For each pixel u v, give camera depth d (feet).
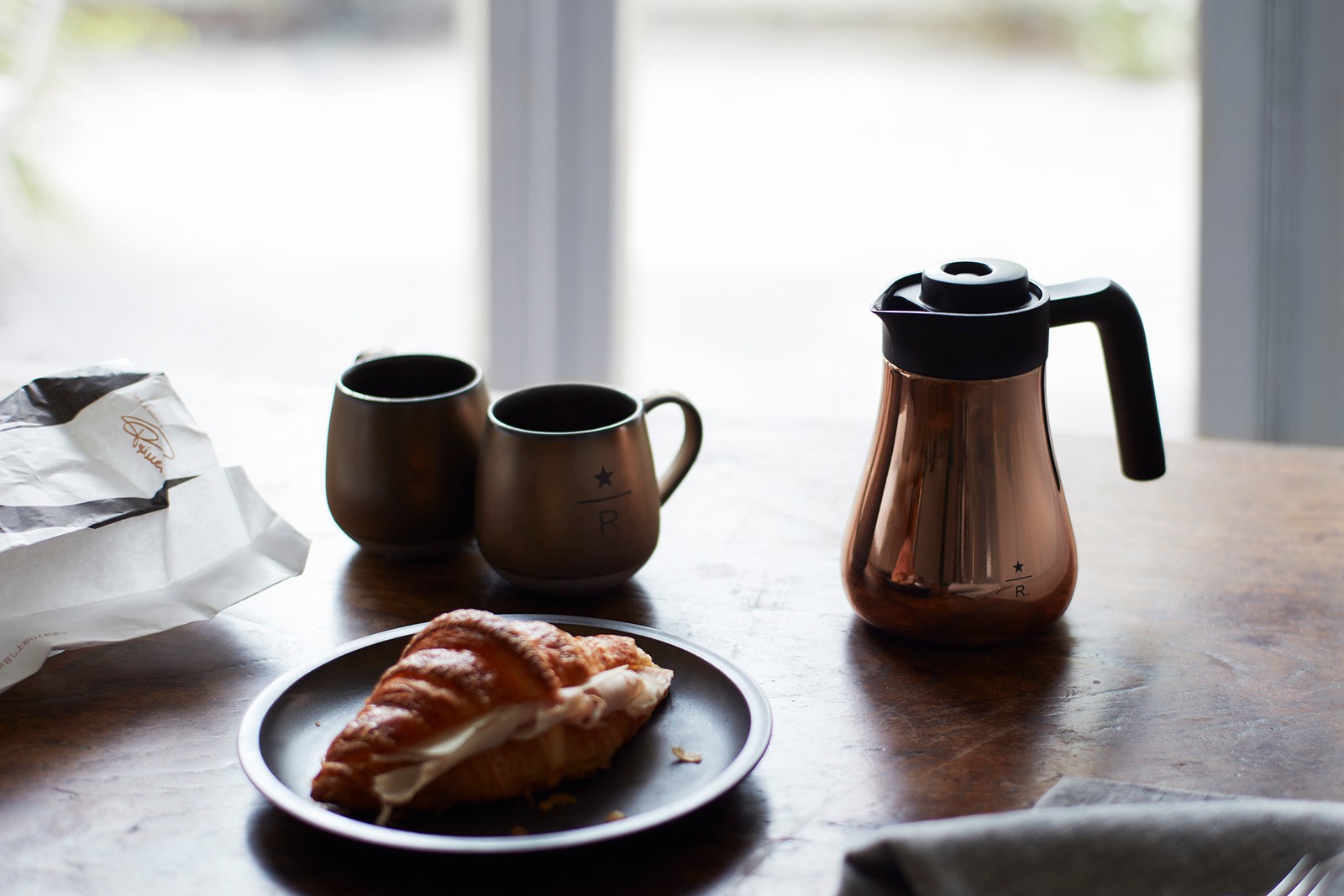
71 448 3.90
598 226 7.36
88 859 3.31
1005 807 3.43
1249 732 3.60
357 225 9.29
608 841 3.22
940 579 3.75
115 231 8.91
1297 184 6.68
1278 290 6.86
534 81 7.11
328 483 4.13
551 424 4.11
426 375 4.25
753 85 8.77
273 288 9.37
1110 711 3.66
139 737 3.59
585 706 3.42
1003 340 3.64
